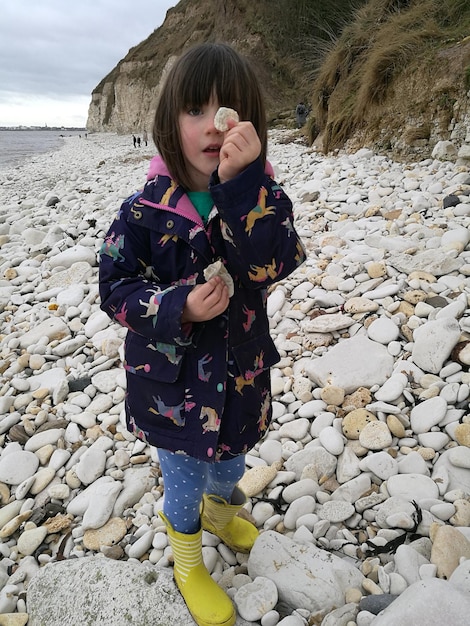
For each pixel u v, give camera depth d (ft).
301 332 11.29
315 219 17.74
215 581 6.11
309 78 54.39
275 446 8.41
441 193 17.61
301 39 68.13
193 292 4.51
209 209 4.89
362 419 8.43
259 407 5.34
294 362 10.50
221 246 4.86
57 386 10.53
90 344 12.22
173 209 4.74
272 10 73.15
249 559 6.33
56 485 8.20
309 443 8.38
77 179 41.01
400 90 24.45
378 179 20.93
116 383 10.65
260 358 5.27
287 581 5.91
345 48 31.24
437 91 22.26
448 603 4.83
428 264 12.26
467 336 9.59
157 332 4.63
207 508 6.43
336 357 9.88
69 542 7.26
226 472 5.92
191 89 4.52
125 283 4.83
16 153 101.65
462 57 22.00
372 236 14.55
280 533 6.89
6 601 6.23
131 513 7.61
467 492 7.07
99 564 6.24
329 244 15.17
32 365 11.69
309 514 7.04
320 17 66.13
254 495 7.61
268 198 4.60
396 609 4.92
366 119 26.71
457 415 8.23
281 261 4.75
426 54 23.81
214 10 89.92
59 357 12.04
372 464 7.58
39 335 12.82
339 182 21.68
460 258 12.38
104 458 8.63
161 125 4.75
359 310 11.32
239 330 5.00
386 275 12.52
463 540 6.09
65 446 9.16
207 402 4.94
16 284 16.31
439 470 7.41
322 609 5.68
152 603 5.72
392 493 7.16
